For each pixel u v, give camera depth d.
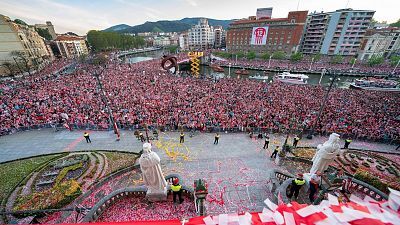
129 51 181.25
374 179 15.12
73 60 101.81
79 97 39.25
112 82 52.00
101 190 16.44
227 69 105.38
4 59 73.31
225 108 36.88
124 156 21.97
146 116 31.91
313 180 12.66
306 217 2.25
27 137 27.03
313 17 114.12
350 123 30.92
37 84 48.25
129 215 12.76
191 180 18.11
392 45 112.19
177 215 12.73
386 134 27.53
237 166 20.42
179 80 59.84
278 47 119.00
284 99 43.09
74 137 27.20
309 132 28.98
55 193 15.21
